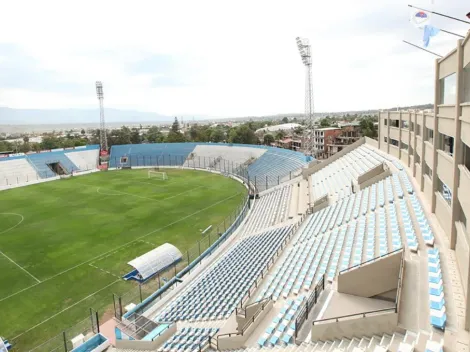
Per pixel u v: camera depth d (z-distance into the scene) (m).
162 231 42.09
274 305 19.20
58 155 94.75
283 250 28.53
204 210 51.09
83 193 64.25
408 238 18.47
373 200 29.38
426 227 19.30
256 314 17.62
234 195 60.44
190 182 73.19
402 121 39.50
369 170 36.97
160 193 62.88
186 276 30.42
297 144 118.06
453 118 17.31
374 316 12.66
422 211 22.12
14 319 24.16
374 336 12.52
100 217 48.28
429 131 26.09
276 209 45.53
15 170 81.81
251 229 41.78
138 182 74.00
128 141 139.88
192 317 22.05
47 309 25.38
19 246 37.84
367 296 16.34
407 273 15.27
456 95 15.84
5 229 43.94
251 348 15.16
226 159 92.75
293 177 61.41
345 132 106.56
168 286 28.73
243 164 85.44
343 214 30.03
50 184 73.94
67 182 75.69
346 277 16.61
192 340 18.64
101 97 100.56
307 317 15.91
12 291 28.00
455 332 11.24
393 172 35.31
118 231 42.22
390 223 22.20
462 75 15.48
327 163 55.59
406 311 13.02
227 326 18.55
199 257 33.59
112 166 98.88
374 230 22.61
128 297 26.95
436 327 11.73
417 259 16.41
